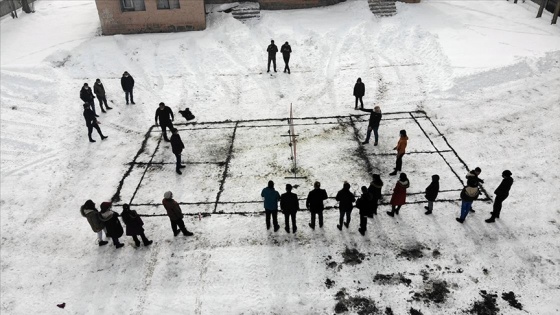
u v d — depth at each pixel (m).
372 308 10.05
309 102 17.95
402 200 11.89
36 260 11.80
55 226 12.84
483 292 10.30
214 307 10.25
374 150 15.19
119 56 20.84
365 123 16.59
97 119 17.44
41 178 14.70
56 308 10.48
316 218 12.47
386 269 10.96
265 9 24.00
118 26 22.22
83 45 21.38
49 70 19.58
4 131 16.62
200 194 13.65
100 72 20.08
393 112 17.09
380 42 20.97
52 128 16.91
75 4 26.80
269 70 19.78
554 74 18.34
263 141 15.92
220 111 17.72
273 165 14.71
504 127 15.98
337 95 18.23
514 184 13.45
